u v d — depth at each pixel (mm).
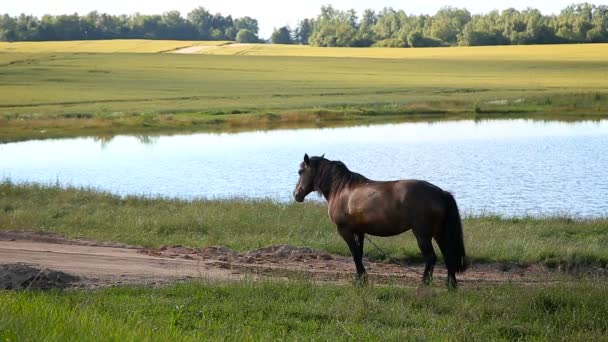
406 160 37344
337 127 53031
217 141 45594
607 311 10047
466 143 43781
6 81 80562
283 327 9336
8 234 16047
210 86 79000
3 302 8648
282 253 14727
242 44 177500
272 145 43438
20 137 46969
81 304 9938
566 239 17188
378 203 11828
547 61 116375
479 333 9359
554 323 9797
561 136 46906
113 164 36688
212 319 9508
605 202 26891
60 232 16781
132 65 106312
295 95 70188
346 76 92750
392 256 14961
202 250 15039
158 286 11562
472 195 28328
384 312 10047
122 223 17672
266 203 21719
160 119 54250
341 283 12406
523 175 32875
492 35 178000
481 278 13508
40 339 7121
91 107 59156
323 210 20453
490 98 66938
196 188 30141
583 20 175625
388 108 61344
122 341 7340
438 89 75812
